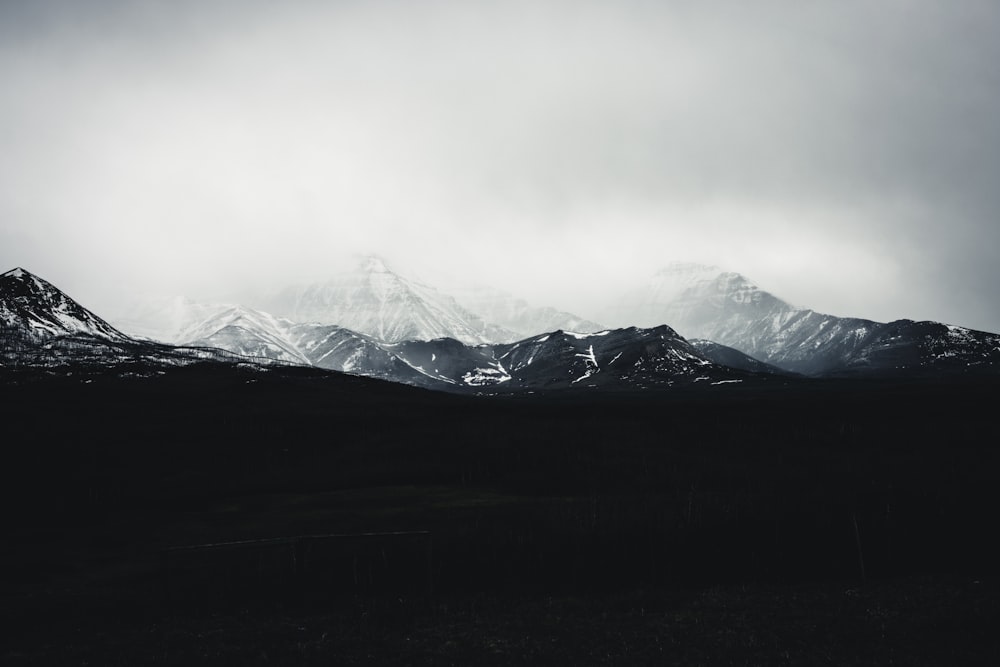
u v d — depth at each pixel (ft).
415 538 234.58
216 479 403.13
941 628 129.49
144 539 271.28
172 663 124.88
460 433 535.60
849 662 115.96
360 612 156.04
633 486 371.97
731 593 165.07
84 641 142.82
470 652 126.11
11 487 369.91
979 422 553.64
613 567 199.62
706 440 508.94
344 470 428.56
